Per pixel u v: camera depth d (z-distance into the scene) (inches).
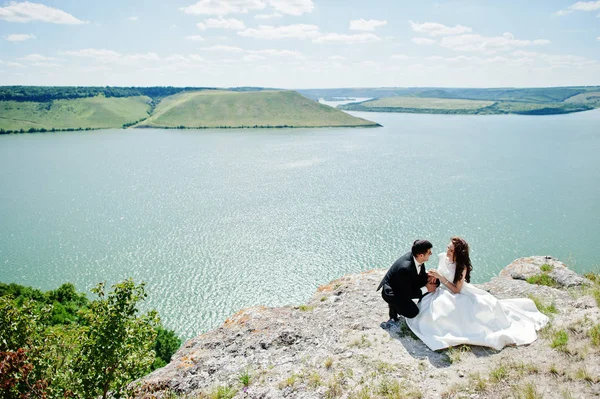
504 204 4517.7
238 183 5698.8
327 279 2970.0
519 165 6619.1
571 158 7209.6
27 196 5132.9
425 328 368.8
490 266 3083.2
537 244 3442.4
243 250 3467.0
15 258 3348.9
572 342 318.0
